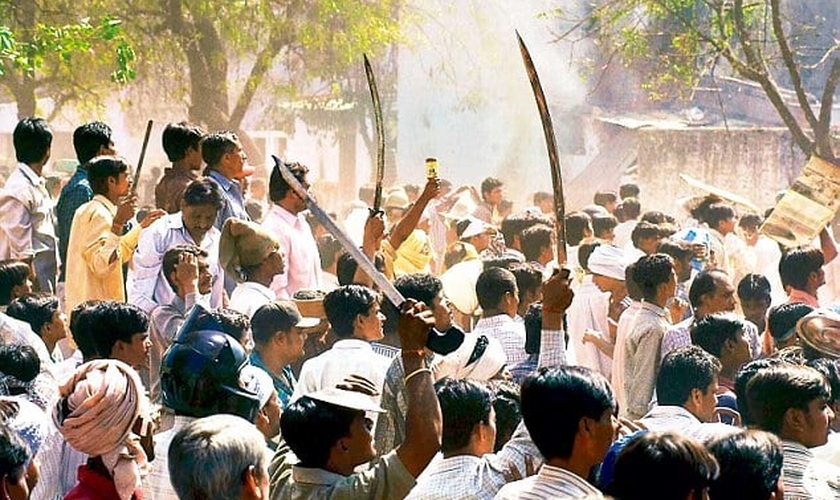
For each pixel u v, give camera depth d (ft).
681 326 27.68
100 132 29.89
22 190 29.76
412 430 15.69
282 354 23.11
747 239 45.34
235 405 17.56
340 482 15.71
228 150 29.01
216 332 17.76
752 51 64.90
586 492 15.16
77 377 15.43
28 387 20.34
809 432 18.62
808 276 32.55
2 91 77.51
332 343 25.63
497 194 53.01
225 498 14.43
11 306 24.44
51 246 30.27
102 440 15.12
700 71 73.26
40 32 54.29
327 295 22.67
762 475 15.55
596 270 31.27
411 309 15.87
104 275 27.53
